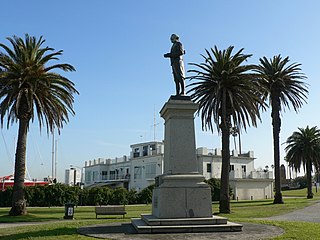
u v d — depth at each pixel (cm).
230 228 1240
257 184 6644
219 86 2997
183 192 1323
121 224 1555
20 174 2839
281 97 4184
